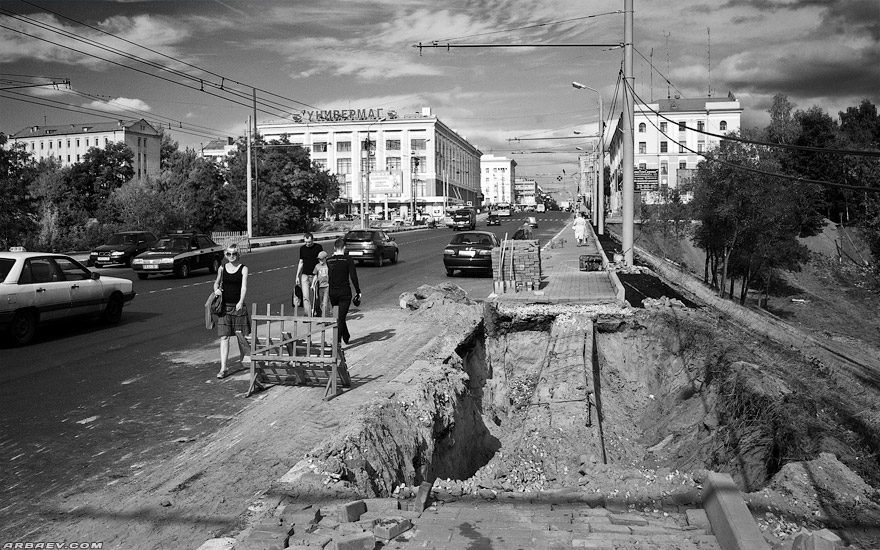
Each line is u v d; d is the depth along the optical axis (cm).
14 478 647
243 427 804
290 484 588
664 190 4362
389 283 2450
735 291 4000
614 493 595
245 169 6838
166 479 640
